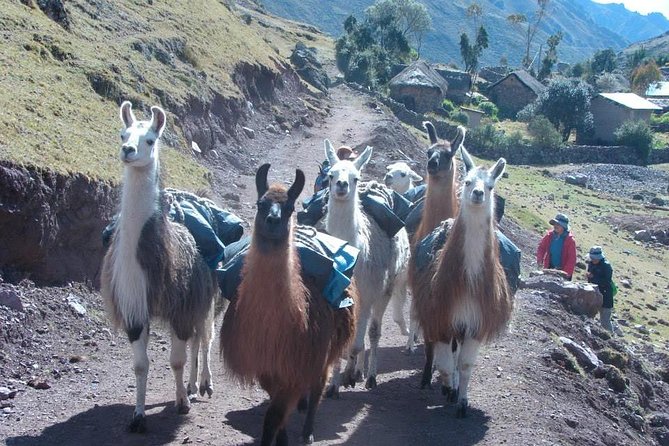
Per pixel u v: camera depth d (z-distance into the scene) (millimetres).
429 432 5055
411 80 45250
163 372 5902
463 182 5242
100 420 4770
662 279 18984
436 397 5820
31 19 12312
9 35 11211
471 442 4953
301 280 4230
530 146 39031
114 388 5410
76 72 11438
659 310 15477
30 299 6160
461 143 6527
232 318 4254
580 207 27516
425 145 28422
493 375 6273
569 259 9844
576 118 48719
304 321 4129
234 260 4598
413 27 74625
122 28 16406
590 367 7371
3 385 5160
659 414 7223
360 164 6090
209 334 5395
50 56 11422
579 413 6023
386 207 6086
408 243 6770
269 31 49188
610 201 30297
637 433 6645
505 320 5352
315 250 4578
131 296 4520
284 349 4070
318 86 34375
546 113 48875
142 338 4586
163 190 4730
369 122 25438
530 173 34344
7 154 6527
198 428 4766
